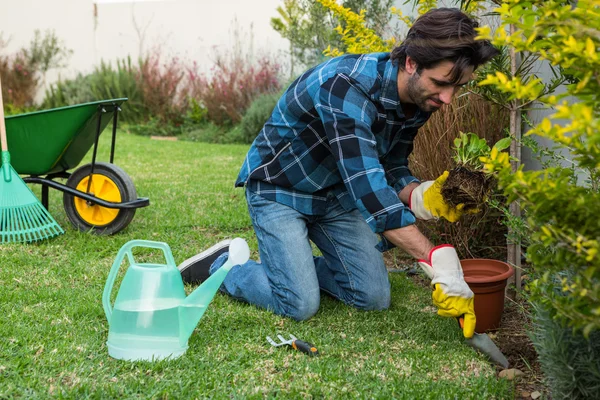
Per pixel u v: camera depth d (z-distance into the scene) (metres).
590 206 1.22
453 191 2.08
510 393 1.91
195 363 2.06
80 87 11.39
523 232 2.33
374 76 2.13
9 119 3.48
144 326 2.07
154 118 10.84
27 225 3.51
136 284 2.10
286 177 2.44
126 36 11.53
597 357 1.59
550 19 1.21
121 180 3.74
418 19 1.95
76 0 11.60
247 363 2.07
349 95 2.10
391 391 1.88
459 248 3.17
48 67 11.77
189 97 10.84
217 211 4.30
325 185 2.44
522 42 1.24
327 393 1.87
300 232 2.49
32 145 3.58
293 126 2.36
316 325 2.47
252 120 9.39
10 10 11.57
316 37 9.02
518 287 2.67
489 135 3.13
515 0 1.29
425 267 2.02
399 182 2.50
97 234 3.75
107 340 2.19
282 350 2.19
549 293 1.53
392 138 2.32
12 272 2.97
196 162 6.86
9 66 11.72
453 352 2.18
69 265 3.14
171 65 11.04
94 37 11.68
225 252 2.88
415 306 2.71
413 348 2.24
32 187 5.32
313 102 2.23
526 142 2.51
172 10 11.15
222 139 9.67
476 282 2.31
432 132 3.21
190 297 2.10
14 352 2.10
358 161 2.06
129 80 11.00
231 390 1.89
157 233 3.80
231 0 10.73
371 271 2.58
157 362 2.04
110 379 1.94
